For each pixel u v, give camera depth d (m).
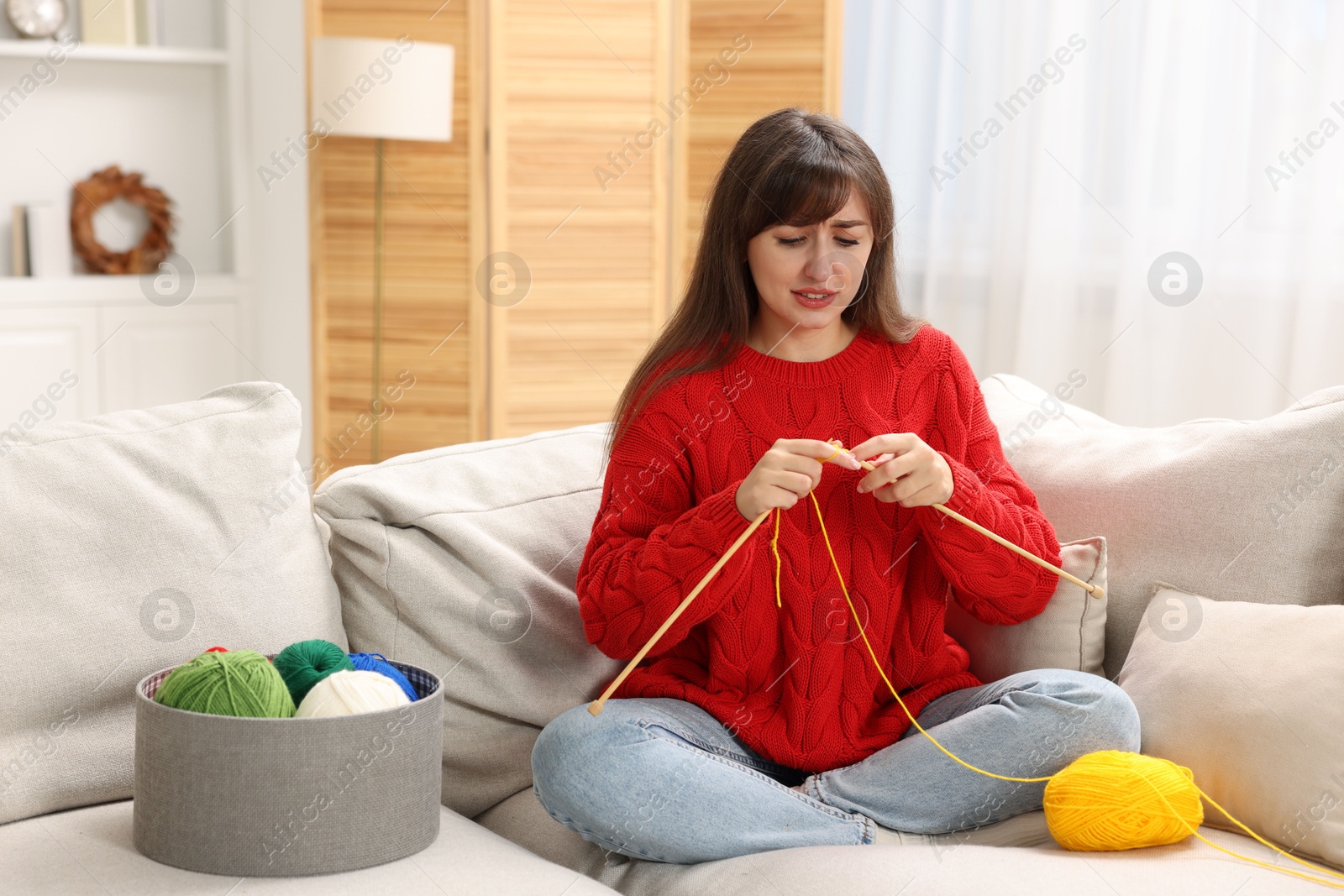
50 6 3.51
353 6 3.42
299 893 1.02
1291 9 2.72
